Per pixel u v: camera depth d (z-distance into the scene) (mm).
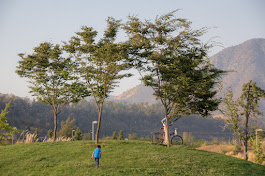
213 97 24234
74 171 14055
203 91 22828
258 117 26375
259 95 25938
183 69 21703
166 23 22094
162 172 13703
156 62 22281
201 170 14750
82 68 21547
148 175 13188
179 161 16391
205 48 22000
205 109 23828
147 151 18781
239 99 26781
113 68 21234
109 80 22234
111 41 21609
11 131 21609
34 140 27828
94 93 22922
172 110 24719
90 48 21203
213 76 21734
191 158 17375
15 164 16359
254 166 17594
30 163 16234
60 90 27250
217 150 33781
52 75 26734
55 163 16047
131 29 22266
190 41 22016
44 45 26219
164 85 23047
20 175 14289
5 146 21953
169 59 22047
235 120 26844
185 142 39844
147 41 21094
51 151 19000
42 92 26969
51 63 26250
